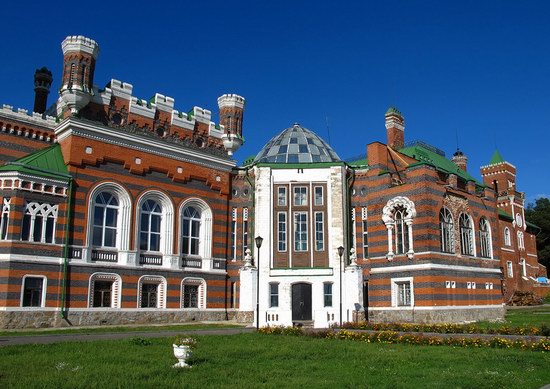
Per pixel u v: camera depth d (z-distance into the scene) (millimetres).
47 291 32094
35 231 32312
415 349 20750
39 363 15617
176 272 38906
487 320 41125
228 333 28266
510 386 13273
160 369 14727
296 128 49625
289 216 42781
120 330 29797
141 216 38156
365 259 43125
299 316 42094
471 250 44375
